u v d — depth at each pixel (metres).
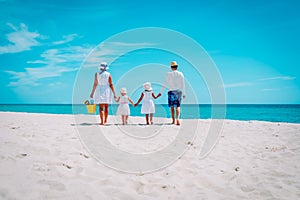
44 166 2.96
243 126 7.52
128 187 2.67
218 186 2.79
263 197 2.51
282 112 33.00
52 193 2.33
